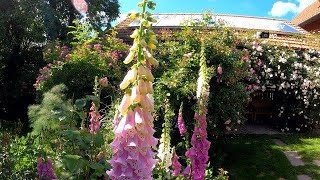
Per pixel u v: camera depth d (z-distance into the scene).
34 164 4.64
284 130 12.02
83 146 3.16
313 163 8.68
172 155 4.16
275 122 12.45
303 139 10.73
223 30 10.49
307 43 13.34
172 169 4.27
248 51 11.37
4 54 15.73
